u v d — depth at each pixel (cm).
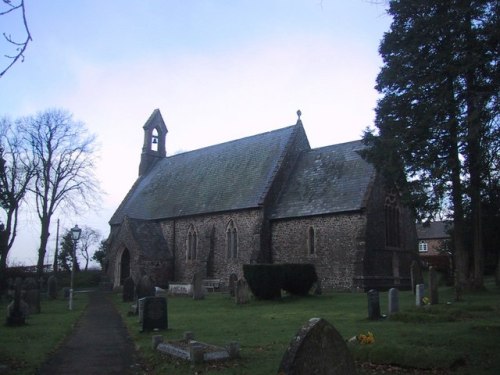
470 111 1420
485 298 2002
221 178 3966
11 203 3697
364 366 880
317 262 3066
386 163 2291
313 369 519
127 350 1176
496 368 839
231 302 2419
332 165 3381
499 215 2938
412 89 1955
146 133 5134
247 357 982
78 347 1220
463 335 1112
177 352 1009
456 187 2202
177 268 3897
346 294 2623
